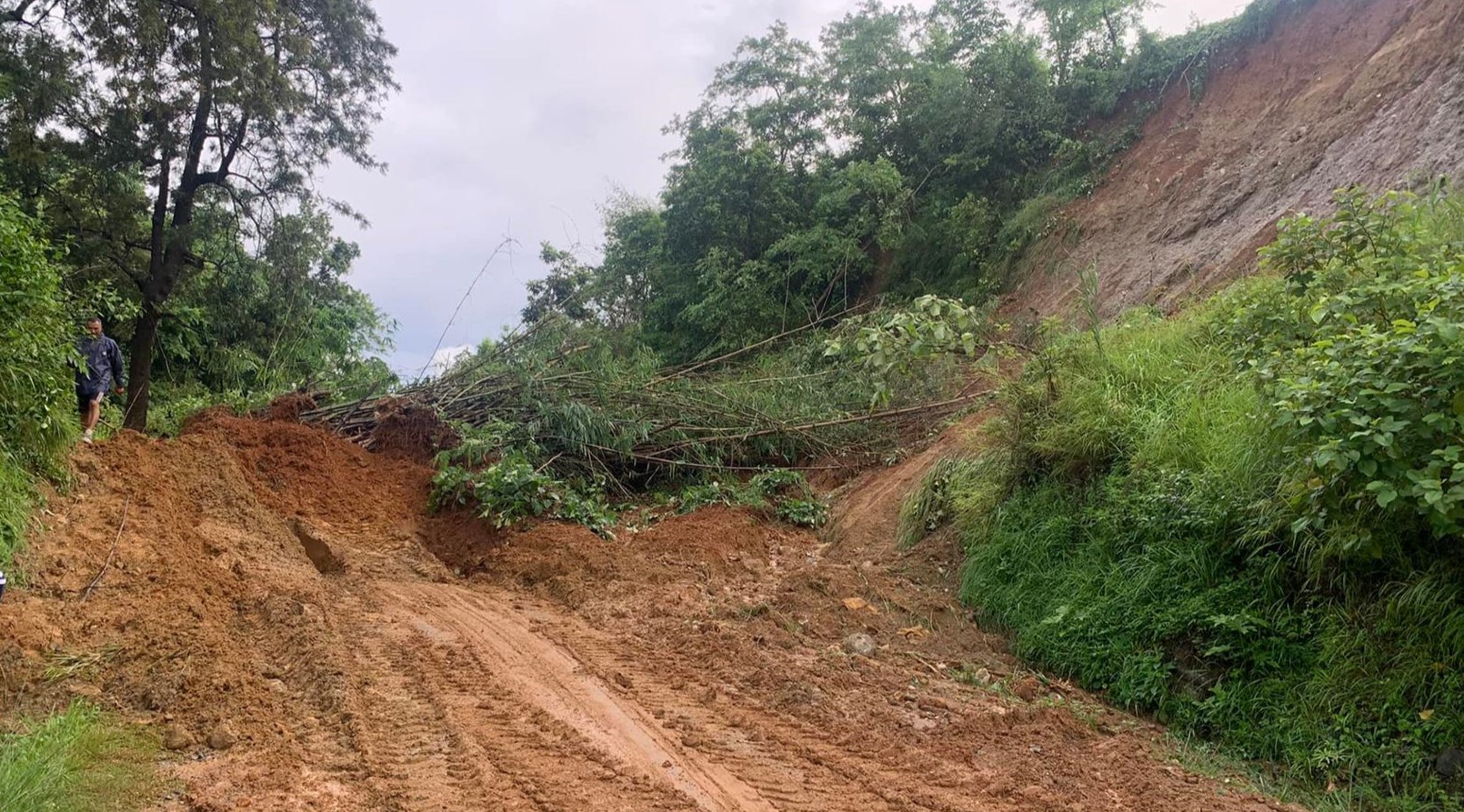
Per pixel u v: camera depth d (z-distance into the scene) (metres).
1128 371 7.27
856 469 10.84
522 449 10.05
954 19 20.09
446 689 4.96
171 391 18.73
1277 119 13.23
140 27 15.75
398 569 7.58
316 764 4.01
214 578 5.95
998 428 7.66
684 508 9.83
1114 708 5.41
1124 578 5.88
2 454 5.39
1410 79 10.79
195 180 18.53
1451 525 4.04
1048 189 16.86
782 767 4.26
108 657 4.72
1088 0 17.39
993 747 4.67
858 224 19.14
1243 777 4.53
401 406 10.49
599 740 4.43
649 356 12.76
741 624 6.42
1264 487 5.37
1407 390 4.31
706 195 20.30
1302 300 6.23
